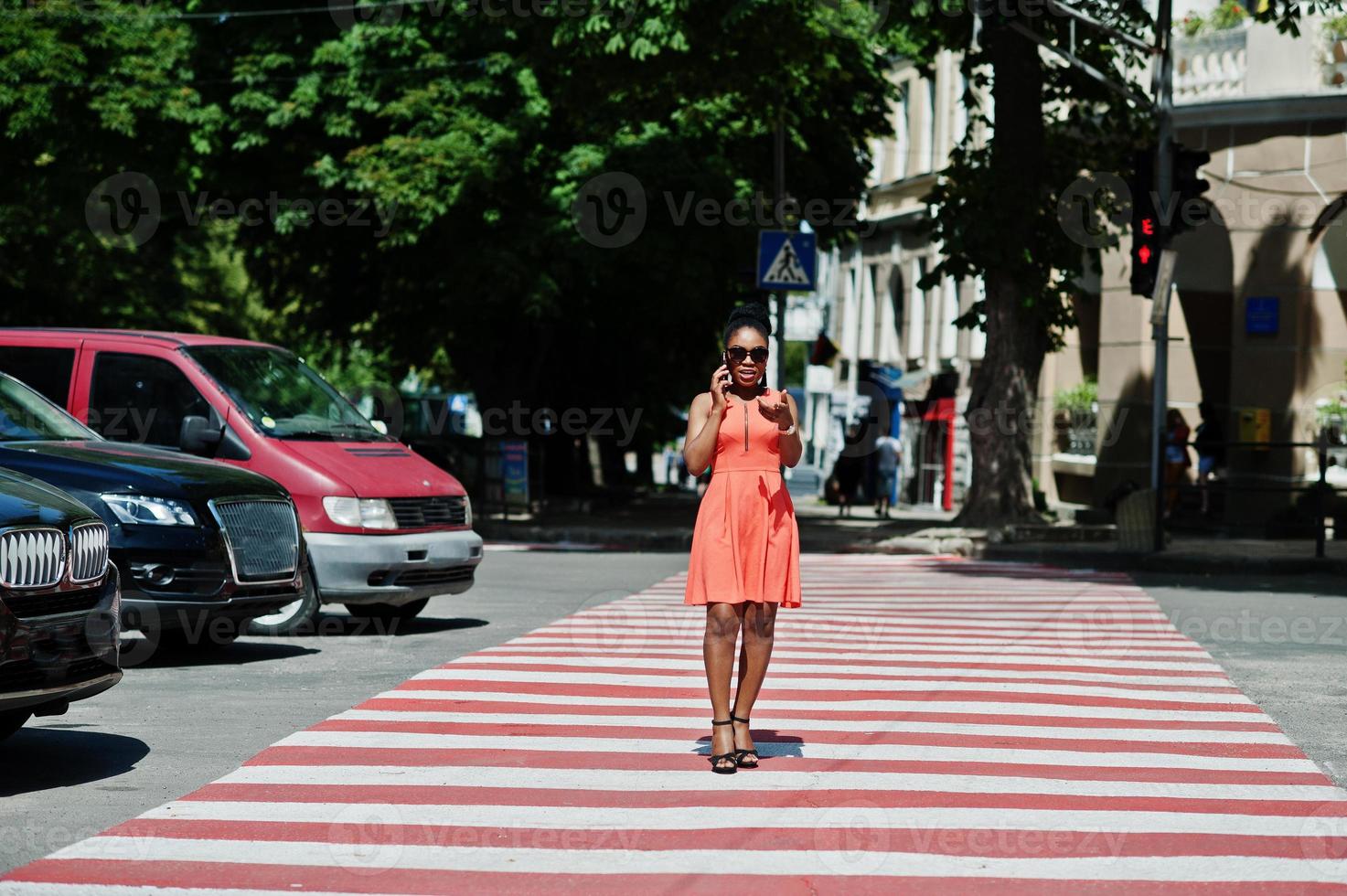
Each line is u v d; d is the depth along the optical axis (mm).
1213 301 43938
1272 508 38344
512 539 39656
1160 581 26828
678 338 48750
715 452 10891
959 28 36344
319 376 20406
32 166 43094
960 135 59406
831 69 39531
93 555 10586
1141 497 30938
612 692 14039
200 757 11180
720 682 10789
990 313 35656
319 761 10961
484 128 39688
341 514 18047
